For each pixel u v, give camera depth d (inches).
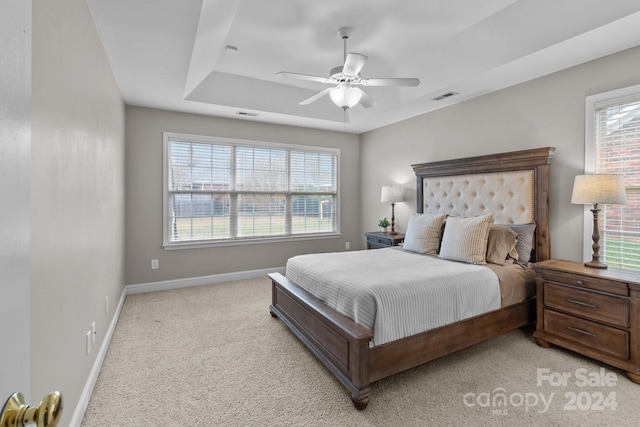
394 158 196.5
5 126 17.9
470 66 122.4
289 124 196.7
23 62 20.6
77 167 68.2
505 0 96.8
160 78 121.6
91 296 80.5
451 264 112.7
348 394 79.5
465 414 71.7
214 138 176.6
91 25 79.3
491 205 138.1
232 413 72.6
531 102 128.0
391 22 108.7
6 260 18.0
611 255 107.6
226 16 87.6
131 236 157.6
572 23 93.6
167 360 95.3
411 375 87.5
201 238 175.8
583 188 100.0
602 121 109.0
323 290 97.7
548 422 68.9
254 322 123.8
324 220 215.8
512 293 105.6
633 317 83.5
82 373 71.7
